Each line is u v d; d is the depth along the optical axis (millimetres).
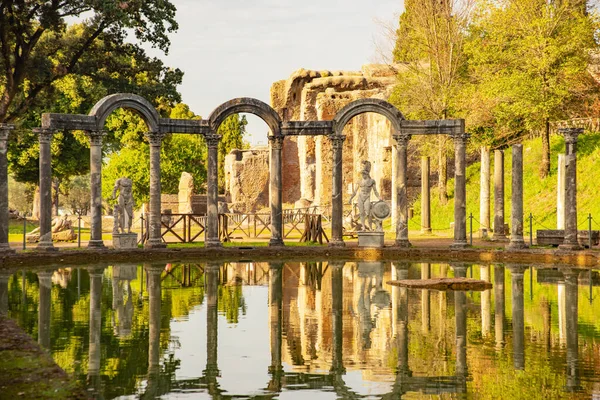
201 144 97562
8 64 39688
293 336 15562
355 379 12281
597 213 40062
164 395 11336
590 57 48750
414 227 51219
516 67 49188
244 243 37375
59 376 11602
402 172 34812
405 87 54812
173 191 90938
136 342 14891
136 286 23000
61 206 140625
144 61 46156
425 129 34656
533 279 24484
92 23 43344
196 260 32281
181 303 19688
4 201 30516
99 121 32906
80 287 22594
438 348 14375
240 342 14984
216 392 11547
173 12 44781
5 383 11156
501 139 53594
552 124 51938
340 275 26172
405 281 23156
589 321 16828
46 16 38812
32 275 25781
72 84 50969
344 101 64000
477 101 49656
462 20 53188
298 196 80000
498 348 14344
